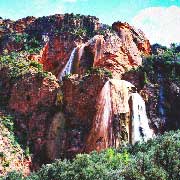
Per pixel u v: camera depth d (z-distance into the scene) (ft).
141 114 312.50
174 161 176.86
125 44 371.35
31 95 322.75
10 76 338.75
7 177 241.55
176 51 409.08
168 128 320.09
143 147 246.88
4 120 307.17
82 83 320.50
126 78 339.57
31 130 311.06
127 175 179.52
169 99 327.67
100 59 354.13
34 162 295.69
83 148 299.58
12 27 428.56
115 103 308.81
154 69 340.59
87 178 197.06
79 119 313.12
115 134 299.17
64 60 387.75
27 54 381.40
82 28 402.72
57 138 306.55
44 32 407.23
